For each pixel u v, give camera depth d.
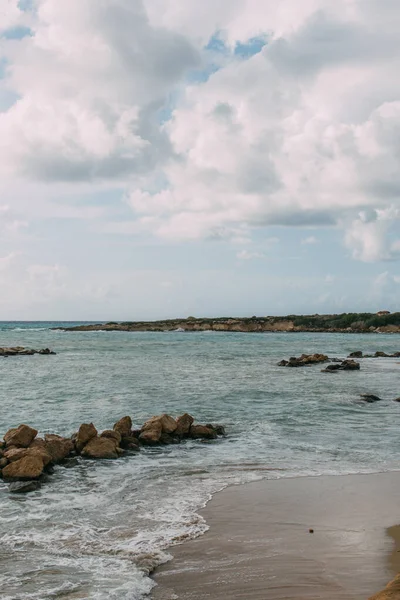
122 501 9.92
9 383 30.48
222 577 6.71
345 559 7.24
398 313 160.75
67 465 12.60
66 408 21.25
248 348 74.62
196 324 170.75
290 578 6.65
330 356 60.84
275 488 10.70
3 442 13.51
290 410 21.16
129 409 21.09
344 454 13.80
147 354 59.72
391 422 18.62
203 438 15.73
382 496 10.17
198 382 31.17
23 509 9.47
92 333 139.62
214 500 9.94
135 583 6.54
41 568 6.99
